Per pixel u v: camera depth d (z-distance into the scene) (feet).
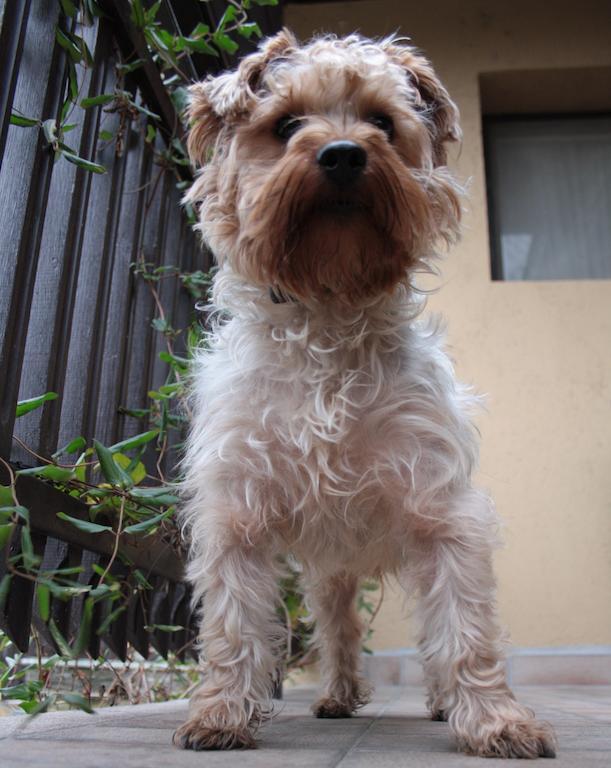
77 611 1.56
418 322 1.54
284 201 1.37
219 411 1.40
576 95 4.00
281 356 1.39
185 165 2.16
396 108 1.50
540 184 4.01
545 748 1.06
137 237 1.93
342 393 1.35
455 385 1.52
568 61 3.84
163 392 1.82
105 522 1.57
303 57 1.57
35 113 1.35
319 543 1.48
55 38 1.40
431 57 3.89
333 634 1.93
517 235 3.95
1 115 1.23
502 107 4.08
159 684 2.30
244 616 1.29
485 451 3.49
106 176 1.76
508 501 3.43
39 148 1.34
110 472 1.43
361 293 1.43
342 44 1.63
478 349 3.59
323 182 1.34
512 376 3.56
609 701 2.27
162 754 1.03
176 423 1.88
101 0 1.67
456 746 1.16
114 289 1.88
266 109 1.47
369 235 1.39
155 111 2.00
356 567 1.61
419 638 1.70
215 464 1.37
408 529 1.33
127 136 1.86
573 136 4.05
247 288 1.49
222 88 1.56
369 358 1.38
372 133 1.39
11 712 1.68
